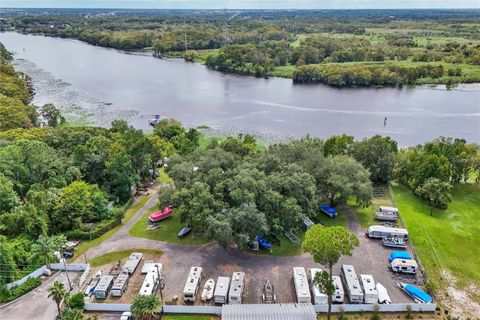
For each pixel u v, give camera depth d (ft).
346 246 186.39
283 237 257.75
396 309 195.72
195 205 235.61
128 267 221.46
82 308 197.06
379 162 340.18
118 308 195.83
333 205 298.15
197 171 273.75
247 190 240.12
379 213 284.61
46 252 215.72
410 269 221.25
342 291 200.54
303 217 247.09
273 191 247.09
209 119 576.61
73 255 240.94
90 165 325.42
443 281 220.64
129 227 272.72
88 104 645.92
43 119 556.51
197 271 216.33
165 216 280.72
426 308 195.62
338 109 629.92
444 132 519.60
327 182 282.77
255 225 224.33
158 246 248.93
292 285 212.64
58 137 376.07
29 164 301.43
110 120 562.25
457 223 285.23
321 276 191.21
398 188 344.08
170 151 389.39
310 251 189.67
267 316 177.58
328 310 188.96
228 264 230.48
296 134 513.45
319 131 524.93
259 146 465.88
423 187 311.88
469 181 361.92
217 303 199.31
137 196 324.19
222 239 219.61
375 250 245.86
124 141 338.34
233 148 346.13
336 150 358.43
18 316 192.75
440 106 641.40
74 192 272.31
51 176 304.71
